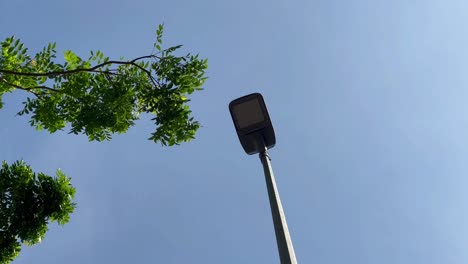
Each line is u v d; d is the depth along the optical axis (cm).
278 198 333
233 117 390
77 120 739
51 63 724
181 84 743
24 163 816
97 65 707
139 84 748
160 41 741
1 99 734
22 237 769
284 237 290
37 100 752
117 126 767
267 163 376
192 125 743
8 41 685
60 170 832
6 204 777
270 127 390
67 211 808
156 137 739
